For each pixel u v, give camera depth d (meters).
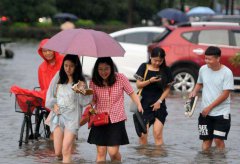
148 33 44.16
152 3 126.25
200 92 39.12
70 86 19.97
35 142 23.53
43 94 22.86
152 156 21.64
